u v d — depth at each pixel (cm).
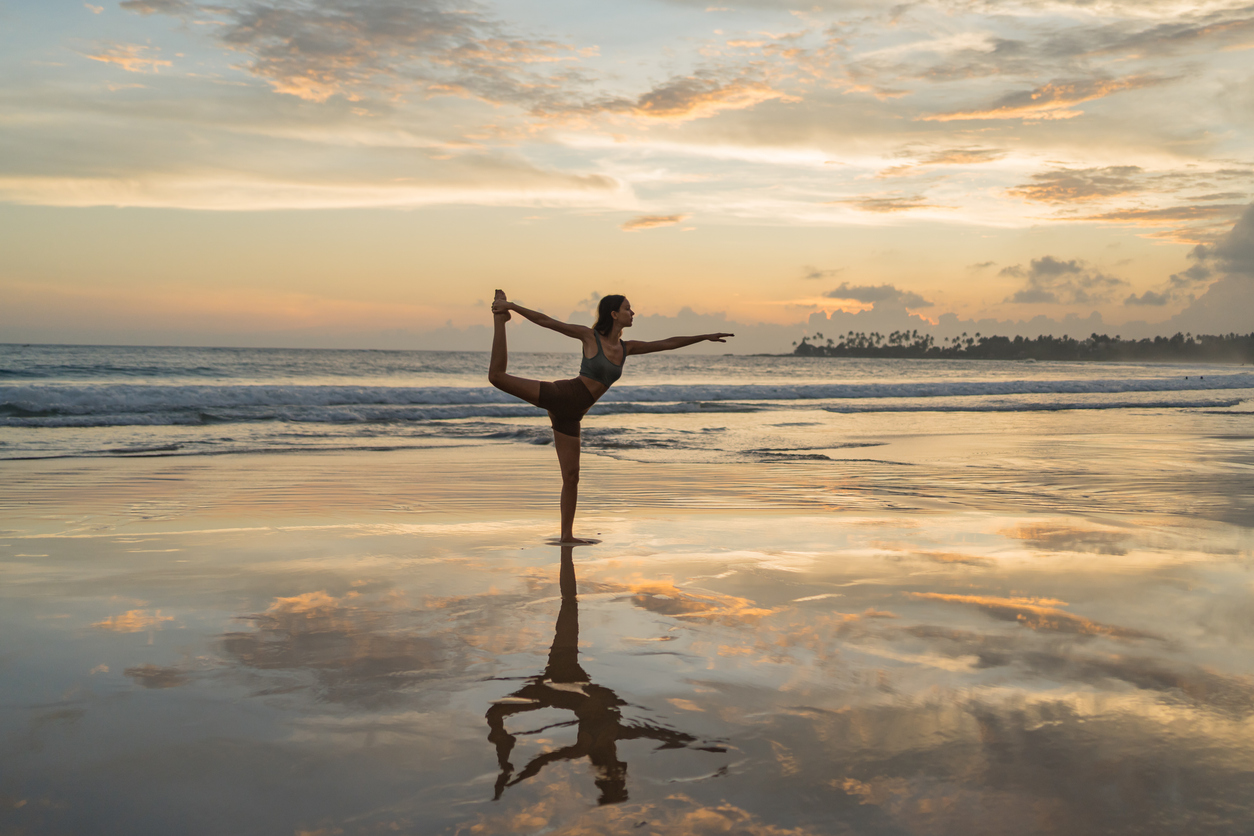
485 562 470
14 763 210
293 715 243
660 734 232
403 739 228
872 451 1230
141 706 249
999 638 321
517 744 225
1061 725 237
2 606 363
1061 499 759
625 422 1820
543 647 311
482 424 1719
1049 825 182
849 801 193
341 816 187
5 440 1277
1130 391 3369
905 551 506
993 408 2362
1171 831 180
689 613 360
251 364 5978
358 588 404
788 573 442
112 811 188
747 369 8956
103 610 358
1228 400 2773
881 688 267
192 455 1123
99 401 1809
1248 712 246
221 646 308
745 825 183
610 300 532
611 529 591
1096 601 379
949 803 192
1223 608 366
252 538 545
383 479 887
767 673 282
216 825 182
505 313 530
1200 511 684
